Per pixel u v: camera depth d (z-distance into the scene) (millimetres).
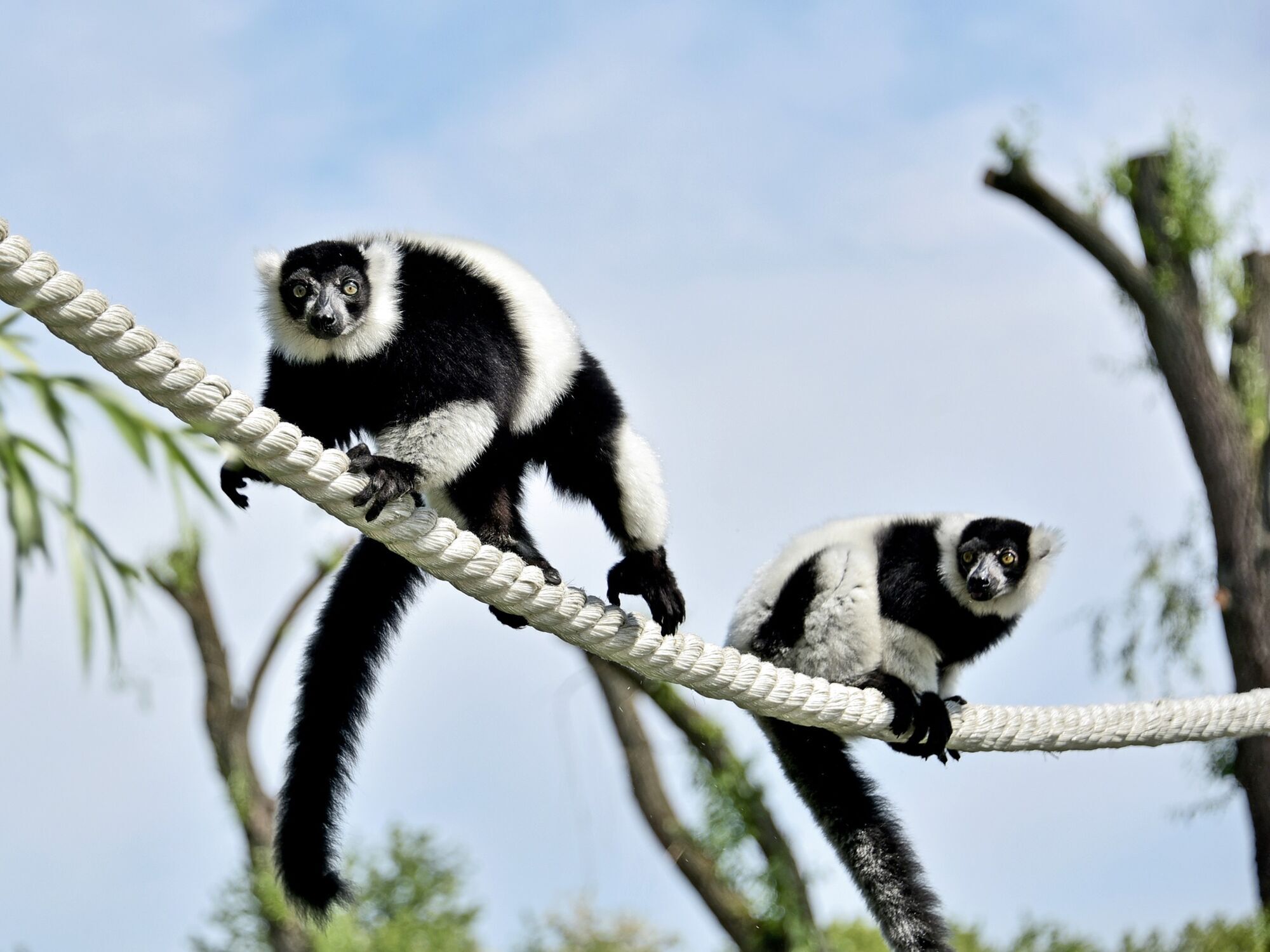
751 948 21594
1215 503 21688
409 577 10586
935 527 12891
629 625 9000
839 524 13133
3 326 7512
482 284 10102
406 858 25844
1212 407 21812
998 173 22703
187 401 6812
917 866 11461
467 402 9523
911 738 10844
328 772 9977
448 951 24797
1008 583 12547
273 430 7176
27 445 7828
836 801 11672
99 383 7582
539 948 27359
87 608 7914
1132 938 22219
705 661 9422
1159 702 11578
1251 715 11930
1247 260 22703
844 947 23094
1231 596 21406
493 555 8328
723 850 21500
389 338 9688
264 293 10195
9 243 6043
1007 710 11086
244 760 27531
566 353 10539
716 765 21688
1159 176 22469
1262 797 20984
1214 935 21672
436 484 9398
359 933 24641
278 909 24266
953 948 11172
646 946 27484
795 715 10102
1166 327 22172
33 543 7816
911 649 12109
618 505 10719
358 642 10344
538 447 10875
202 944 25250
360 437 10570
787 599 12094
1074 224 22609
